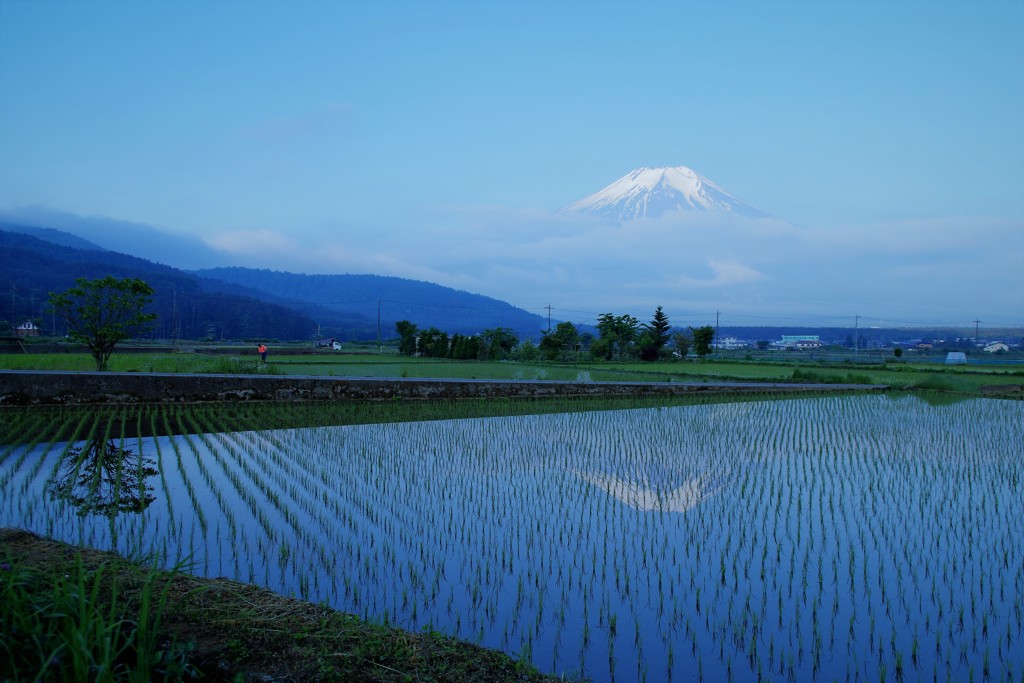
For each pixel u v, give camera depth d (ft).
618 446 50.60
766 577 24.41
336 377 75.41
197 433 51.26
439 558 25.30
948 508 34.09
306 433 52.65
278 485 34.96
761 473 41.70
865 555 26.91
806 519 31.76
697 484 38.29
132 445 45.32
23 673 12.86
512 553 26.18
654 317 235.61
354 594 21.59
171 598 17.34
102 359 89.15
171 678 13.70
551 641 19.42
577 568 24.82
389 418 63.31
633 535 28.73
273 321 569.64
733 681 17.65
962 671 18.37
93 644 12.67
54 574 15.24
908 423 66.80
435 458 44.14
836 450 50.37
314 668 14.80
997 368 180.24
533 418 66.23
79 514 28.71
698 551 26.91
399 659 15.71
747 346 548.31
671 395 93.15
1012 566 25.98
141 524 27.61
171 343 267.59
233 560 23.98
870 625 20.93
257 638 15.85
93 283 86.84
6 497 31.07
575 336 223.51
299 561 24.20
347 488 34.96
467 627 20.01
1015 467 44.52
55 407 60.70
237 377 69.62
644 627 20.47
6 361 103.19
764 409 78.38
